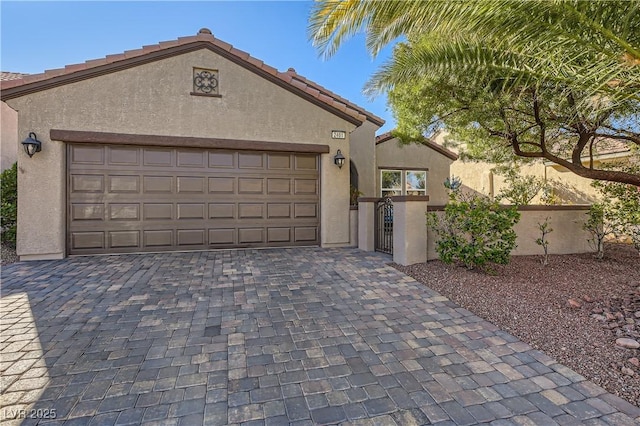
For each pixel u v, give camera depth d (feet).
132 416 7.29
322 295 15.83
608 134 21.22
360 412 7.46
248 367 9.36
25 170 22.81
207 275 19.33
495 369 9.29
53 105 23.38
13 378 8.67
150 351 10.25
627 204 23.20
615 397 7.98
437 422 7.14
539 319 12.80
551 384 8.56
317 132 29.45
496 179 49.42
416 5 12.29
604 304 14.38
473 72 18.24
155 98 25.46
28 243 22.89
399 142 26.81
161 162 26.07
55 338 11.07
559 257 25.05
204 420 7.18
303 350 10.39
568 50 11.85
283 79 28.30
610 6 10.64
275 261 23.27
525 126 23.39
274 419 7.22
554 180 40.60
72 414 7.31
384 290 16.62
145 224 25.75
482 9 10.83
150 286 17.04
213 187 27.35
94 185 24.67
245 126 27.55
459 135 25.75
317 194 30.14
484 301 14.79
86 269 20.45
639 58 10.64
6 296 15.29
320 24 17.28
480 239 18.35
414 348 10.54
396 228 22.57
